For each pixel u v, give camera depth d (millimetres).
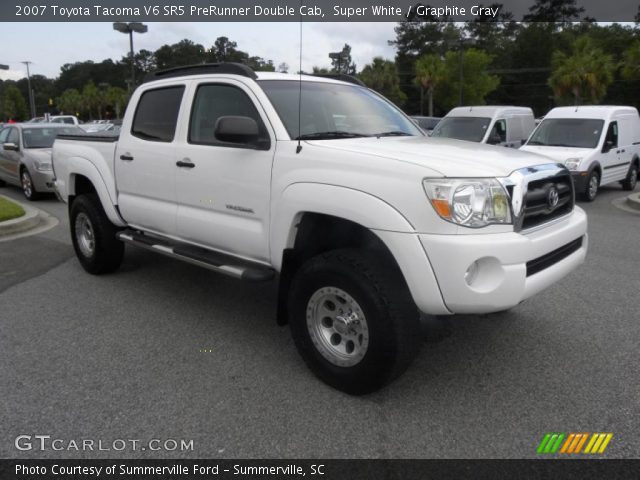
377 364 3258
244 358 4027
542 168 3531
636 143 13688
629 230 8656
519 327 4562
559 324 4629
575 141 12328
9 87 103938
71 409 3334
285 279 3834
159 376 3748
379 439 3031
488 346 4203
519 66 72812
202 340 4348
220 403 3398
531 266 3355
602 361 3947
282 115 3932
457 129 14266
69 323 4703
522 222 3268
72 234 6258
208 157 4242
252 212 3945
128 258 6793
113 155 5398
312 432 3096
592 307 5023
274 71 4809
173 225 4715
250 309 5062
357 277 3246
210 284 5797
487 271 3096
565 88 39688
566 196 3803
